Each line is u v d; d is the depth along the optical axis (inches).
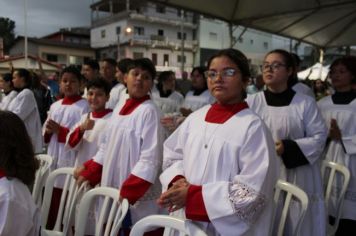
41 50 1205.1
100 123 117.1
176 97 226.7
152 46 1248.8
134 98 97.3
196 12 201.3
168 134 97.5
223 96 64.8
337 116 119.7
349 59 118.5
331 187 106.4
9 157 66.1
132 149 92.4
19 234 65.1
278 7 196.9
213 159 64.1
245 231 58.9
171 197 62.7
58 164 132.3
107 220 87.4
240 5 193.6
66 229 96.5
